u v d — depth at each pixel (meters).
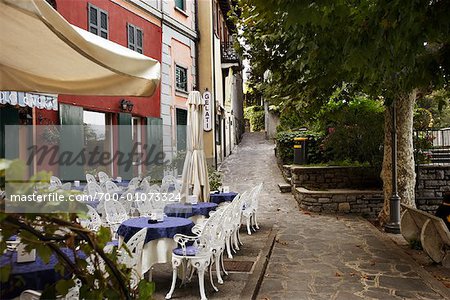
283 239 7.50
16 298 2.24
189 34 14.03
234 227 6.43
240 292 4.61
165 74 12.36
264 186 13.91
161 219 5.08
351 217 9.74
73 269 1.27
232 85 24.02
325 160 13.82
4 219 1.04
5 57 3.50
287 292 4.75
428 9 3.20
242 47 7.99
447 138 16.22
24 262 2.78
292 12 3.30
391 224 8.20
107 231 1.28
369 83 5.96
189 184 7.32
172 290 4.50
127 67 3.19
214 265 5.67
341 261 6.05
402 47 3.41
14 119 6.80
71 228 1.19
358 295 4.64
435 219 5.61
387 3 3.15
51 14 2.29
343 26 3.96
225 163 18.47
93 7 9.27
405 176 8.55
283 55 7.34
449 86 4.98
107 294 1.29
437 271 5.66
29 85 3.94
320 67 5.72
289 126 16.89
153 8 11.69
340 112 10.12
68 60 3.50
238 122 29.02
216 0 17.27
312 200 10.45
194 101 7.48
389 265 5.82
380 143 10.97
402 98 8.38
